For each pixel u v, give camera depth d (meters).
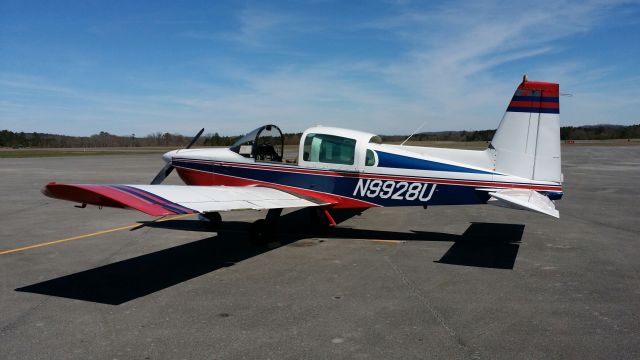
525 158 6.49
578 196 12.39
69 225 8.44
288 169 7.64
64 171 20.38
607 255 6.22
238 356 3.33
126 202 4.65
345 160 7.24
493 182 6.55
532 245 6.82
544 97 6.39
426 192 6.87
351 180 7.23
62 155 40.06
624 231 7.82
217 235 7.58
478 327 3.82
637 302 4.41
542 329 3.78
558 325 3.86
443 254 6.29
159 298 4.56
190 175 8.67
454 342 3.54
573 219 9.04
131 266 5.72
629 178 17.44
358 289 4.81
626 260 5.96
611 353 3.35
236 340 3.60
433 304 4.36
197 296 4.61
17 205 10.86
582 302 4.41
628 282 5.04
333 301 4.45
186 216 9.48
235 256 6.21
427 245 6.84
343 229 8.10
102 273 5.42
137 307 4.31
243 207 5.88
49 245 6.84
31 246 6.77
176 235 7.57
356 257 6.14
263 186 7.80
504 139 6.59
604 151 43.81
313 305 4.35
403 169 6.93
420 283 5.00
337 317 4.05
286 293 4.70
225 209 5.55
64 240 7.18
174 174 18.30
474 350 3.41
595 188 14.26
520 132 6.50
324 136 7.43
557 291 4.73
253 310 4.23
